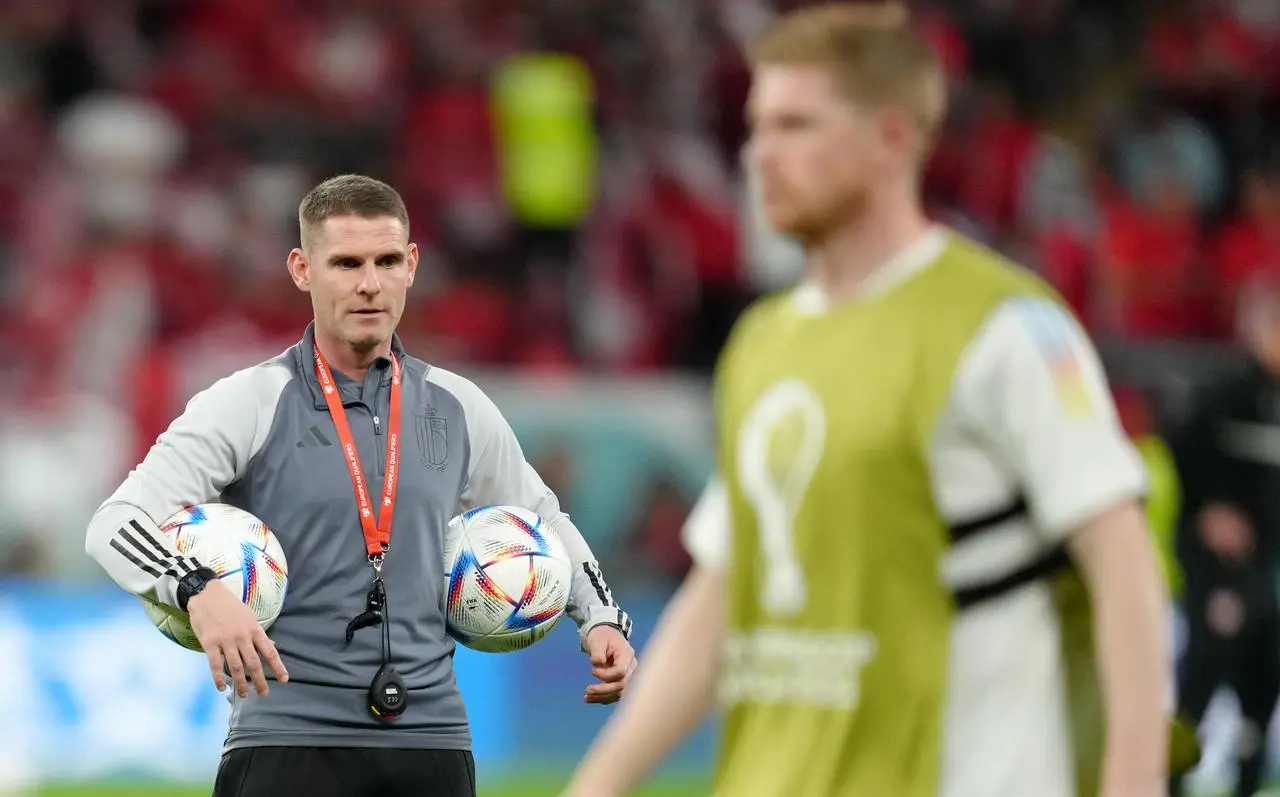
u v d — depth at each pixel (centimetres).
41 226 5384
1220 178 7119
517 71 5872
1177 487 3036
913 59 1119
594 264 5747
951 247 1121
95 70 5950
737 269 5981
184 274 5316
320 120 5984
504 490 1642
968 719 1061
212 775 3738
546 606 1570
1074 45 7425
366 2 6400
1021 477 1060
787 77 1122
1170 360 4847
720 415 1181
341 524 1536
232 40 6222
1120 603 1022
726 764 1136
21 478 4100
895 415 1077
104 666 3719
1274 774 3803
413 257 1585
